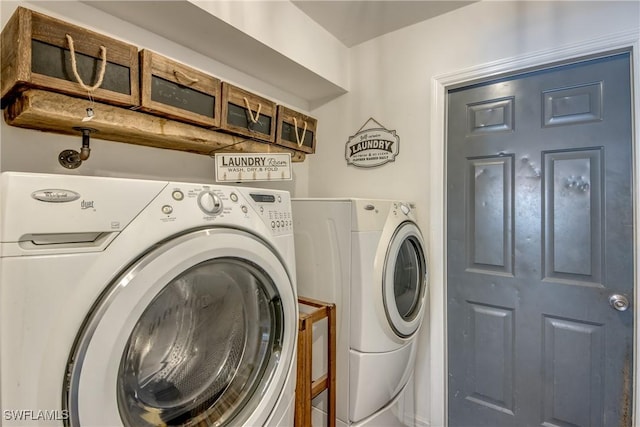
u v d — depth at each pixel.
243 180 1.28
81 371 0.55
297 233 1.50
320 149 2.21
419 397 1.75
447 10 1.70
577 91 1.41
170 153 1.46
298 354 1.20
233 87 1.37
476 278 1.65
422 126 1.79
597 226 1.35
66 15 1.14
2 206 0.51
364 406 1.33
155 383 0.74
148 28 1.35
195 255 0.71
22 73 0.79
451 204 1.74
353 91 2.07
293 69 1.76
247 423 0.83
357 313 1.31
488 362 1.61
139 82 1.03
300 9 1.70
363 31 1.91
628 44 1.27
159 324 0.74
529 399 1.50
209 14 1.26
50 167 1.09
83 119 0.93
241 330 0.93
